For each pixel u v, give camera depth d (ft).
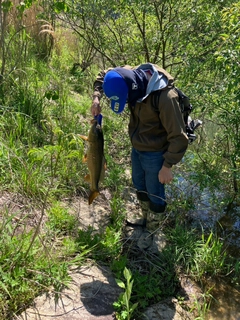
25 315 8.64
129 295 9.27
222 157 17.11
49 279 9.45
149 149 10.55
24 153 13.94
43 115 16.69
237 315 10.66
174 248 12.34
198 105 15.21
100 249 11.19
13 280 8.77
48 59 23.47
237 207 15.78
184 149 9.83
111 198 14.32
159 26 19.11
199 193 15.98
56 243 10.93
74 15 20.11
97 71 26.73
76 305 9.29
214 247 12.17
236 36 12.49
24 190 12.33
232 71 12.36
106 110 20.44
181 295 10.82
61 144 12.36
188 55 17.40
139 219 13.44
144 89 9.49
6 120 14.88
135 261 11.47
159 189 11.32
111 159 16.26
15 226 10.74
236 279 11.84
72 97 21.18
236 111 14.49
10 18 20.36
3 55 17.20
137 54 19.70
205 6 17.29
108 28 20.63
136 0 17.31
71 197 13.58
